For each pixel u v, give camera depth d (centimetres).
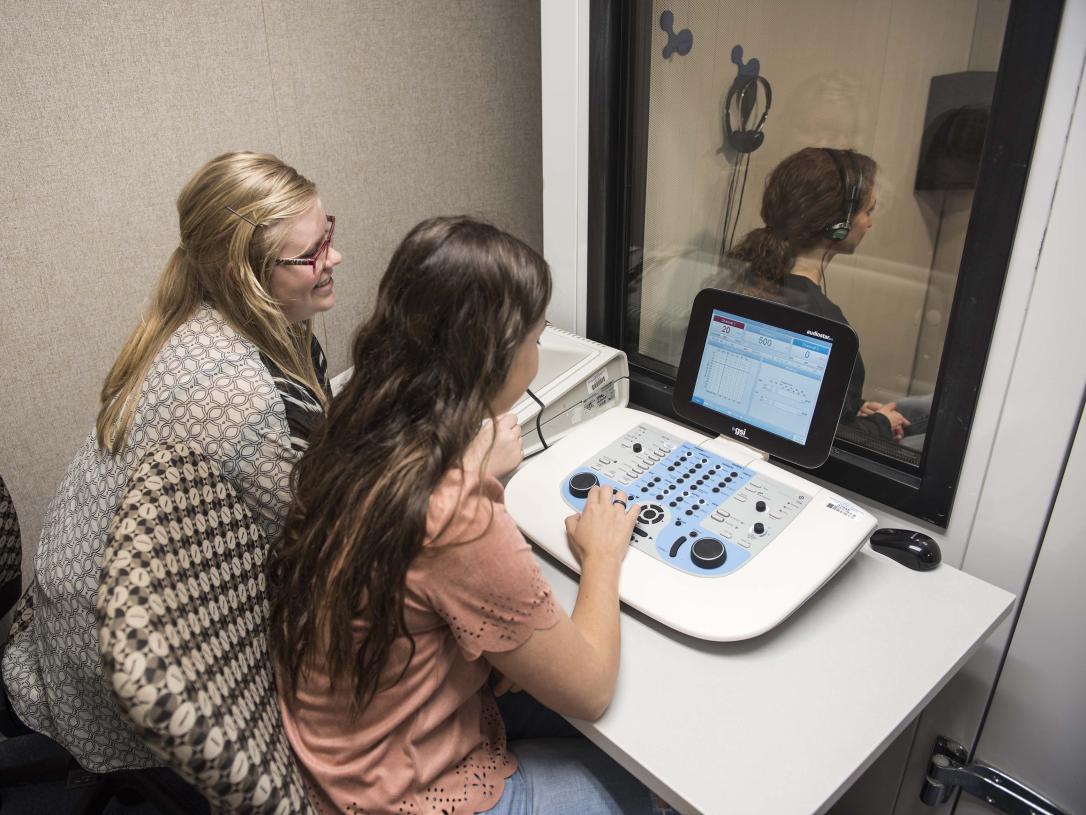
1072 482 109
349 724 87
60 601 112
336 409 86
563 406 146
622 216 156
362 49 174
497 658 86
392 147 186
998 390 112
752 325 123
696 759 90
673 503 119
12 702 123
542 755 108
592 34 140
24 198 147
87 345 163
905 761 142
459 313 81
